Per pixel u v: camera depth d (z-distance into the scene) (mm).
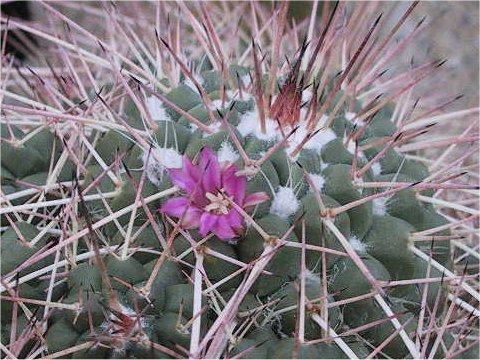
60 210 135
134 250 121
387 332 124
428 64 183
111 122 140
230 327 114
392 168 141
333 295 120
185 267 123
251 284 115
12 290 117
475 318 140
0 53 177
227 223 117
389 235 128
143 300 115
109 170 130
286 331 120
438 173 143
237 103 136
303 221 118
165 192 124
